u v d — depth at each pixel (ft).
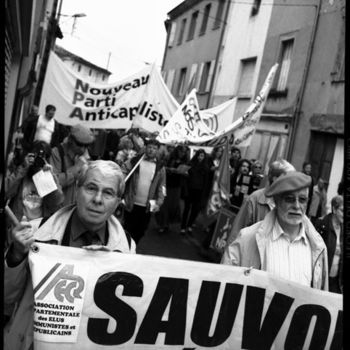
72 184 15.49
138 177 21.90
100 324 7.54
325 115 43.55
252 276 8.70
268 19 58.85
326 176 42.19
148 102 27.35
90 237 8.07
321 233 17.78
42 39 43.27
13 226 7.13
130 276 7.75
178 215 31.55
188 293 8.20
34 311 7.11
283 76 52.70
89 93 27.40
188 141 25.98
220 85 70.90
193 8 88.58
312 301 9.04
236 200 27.35
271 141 51.80
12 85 29.22
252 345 8.72
